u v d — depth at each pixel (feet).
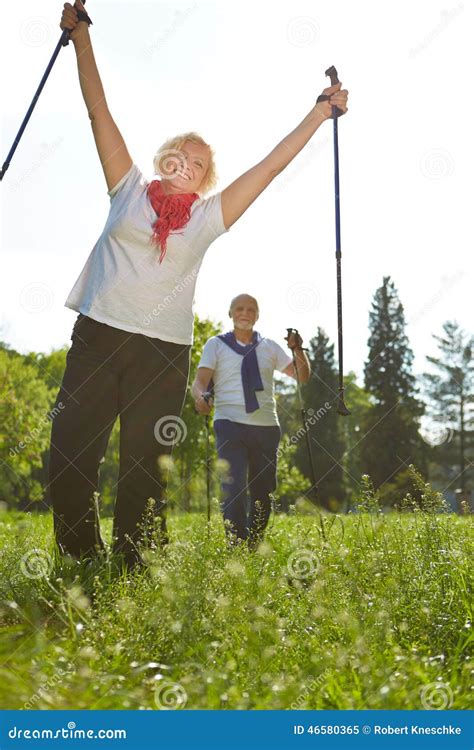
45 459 146.10
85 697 10.71
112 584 14.70
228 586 13.57
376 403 199.82
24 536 19.44
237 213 18.10
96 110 17.71
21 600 15.29
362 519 18.48
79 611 13.09
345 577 14.92
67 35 18.07
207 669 10.97
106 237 17.70
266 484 25.27
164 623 12.14
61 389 17.70
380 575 14.98
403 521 19.01
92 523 17.74
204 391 25.82
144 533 16.49
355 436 205.26
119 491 18.10
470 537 18.95
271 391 25.90
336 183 20.62
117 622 12.79
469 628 12.88
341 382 20.49
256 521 22.99
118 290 17.47
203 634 12.12
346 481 194.49
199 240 17.78
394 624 13.12
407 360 202.08
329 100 19.90
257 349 25.89
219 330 91.35
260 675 10.87
